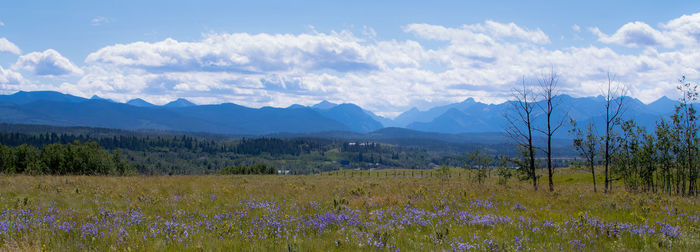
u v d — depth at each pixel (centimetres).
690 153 3130
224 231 973
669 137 3250
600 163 3519
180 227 999
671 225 1191
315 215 1218
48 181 2294
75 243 807
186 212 1288
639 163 3375
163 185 2323
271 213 1277
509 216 1309
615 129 3161
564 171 7031
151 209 1362
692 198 2230
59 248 762
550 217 1298
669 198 2062
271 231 1002
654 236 991
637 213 1416
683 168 3244
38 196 1580
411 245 863
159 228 980
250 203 1520
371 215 1264
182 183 2547
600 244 915
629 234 1020
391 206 1478
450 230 1024
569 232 1034
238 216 1216
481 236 970
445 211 1365
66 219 1057
